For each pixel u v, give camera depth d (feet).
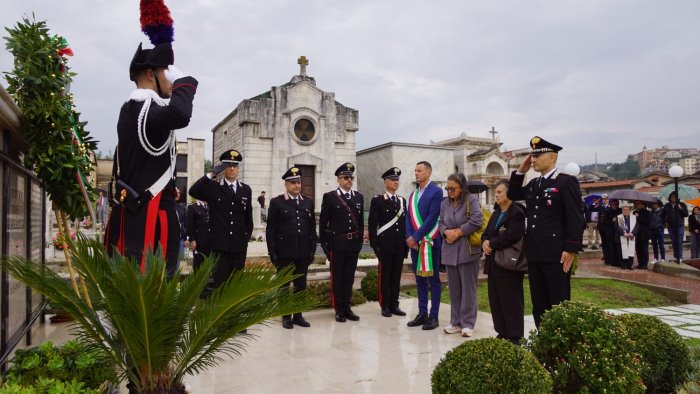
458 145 119.65
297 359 16.87
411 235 22.25
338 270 22.86
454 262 20.27
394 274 24.44
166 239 10.31
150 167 10.20
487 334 20.39
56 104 14.12
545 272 16.76
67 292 9.05
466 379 10.46
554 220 16.78
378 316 23.97
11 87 13.87
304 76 90.02
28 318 16.92
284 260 22.33
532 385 10.19
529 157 17.71
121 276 8.35
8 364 13.28
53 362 10.58
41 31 14.43
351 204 23.62
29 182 16.67
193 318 9.39
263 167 85.97
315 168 89.51
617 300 31.96
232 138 93.71
